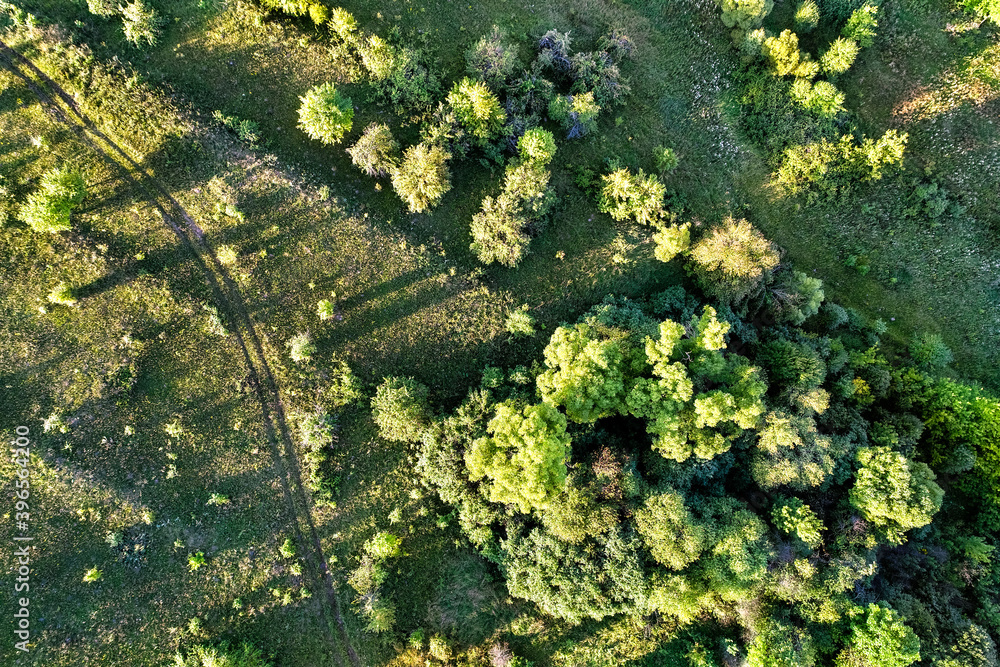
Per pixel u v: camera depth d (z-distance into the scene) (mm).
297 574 40375
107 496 38281
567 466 41500
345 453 42156
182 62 41875
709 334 39688
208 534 39562
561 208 47750
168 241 40688
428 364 44281
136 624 37688
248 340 41531
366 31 44625
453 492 41188
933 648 41469
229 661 37156
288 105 43188
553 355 40781
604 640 42688
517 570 40500
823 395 43031
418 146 42531
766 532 42312
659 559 39844
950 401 47156
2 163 39031
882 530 43438
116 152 40469
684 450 40094
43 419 38000
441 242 44969
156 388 39812
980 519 48156
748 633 41969
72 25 40469
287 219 42250
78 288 39250
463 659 40844
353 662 40344
